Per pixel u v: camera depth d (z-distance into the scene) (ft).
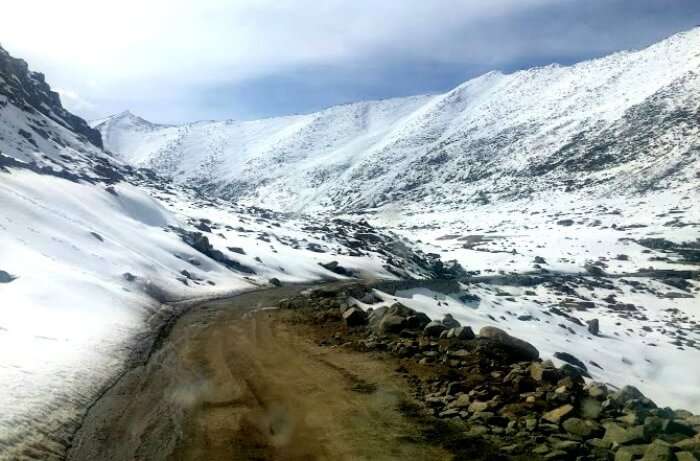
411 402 42.57
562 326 164.55
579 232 493.36
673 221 486.38
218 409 42.78
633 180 646.74
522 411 39.04
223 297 142.00
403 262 347.15
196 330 83.05
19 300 73.72
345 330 74.49
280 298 138.62
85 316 77.36
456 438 35.17
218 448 34.86
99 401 45.62
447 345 58.75
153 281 134.51
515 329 134.92
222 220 338.13
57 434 37.19
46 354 53.31
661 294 292.61
